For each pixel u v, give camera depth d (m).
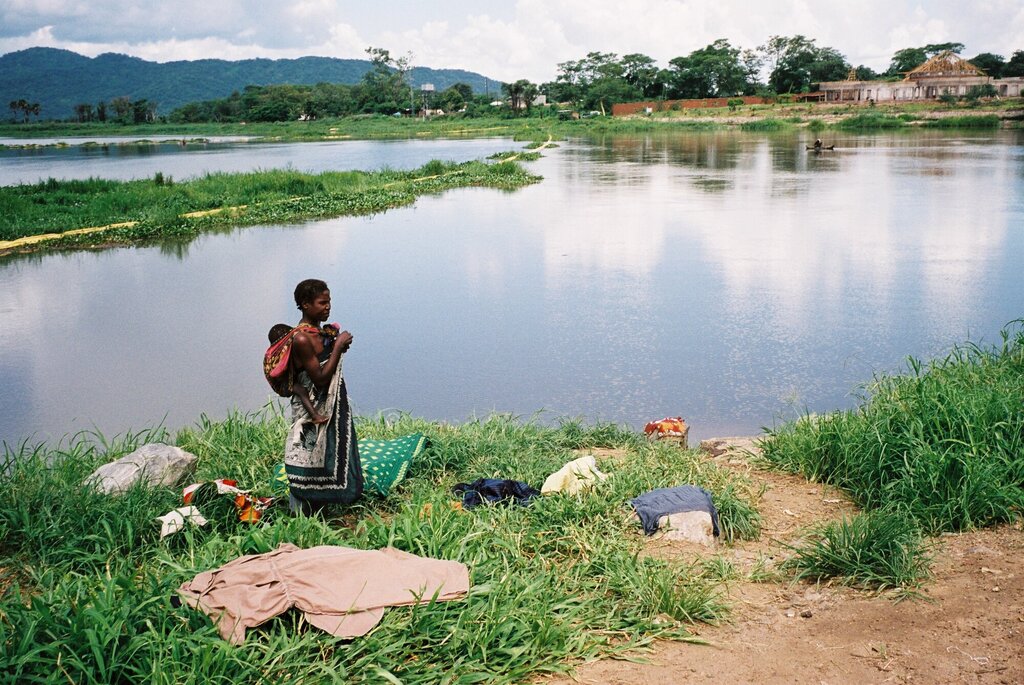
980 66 135.25
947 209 23.67
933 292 13.65
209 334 12.29
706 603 4.25
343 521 5.32
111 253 19.81
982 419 5.86
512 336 11.75
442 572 4.11
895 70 149.62
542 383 9.74
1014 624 3.94
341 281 15.79
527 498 5.61
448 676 3.50
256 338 12.05
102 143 104.00
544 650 3.76
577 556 4.83
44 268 17.95
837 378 9.59
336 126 130.50
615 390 9.43
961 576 4.52
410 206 27.55
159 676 3.17
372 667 3.46
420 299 14.16
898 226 20.73
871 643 3.89
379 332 12.12
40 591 4.29
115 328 12.74
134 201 27.80
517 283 15.25
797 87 141.88
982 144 55.50
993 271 15.18
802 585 4.61
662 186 32.34
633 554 4.85
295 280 16.08
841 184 31.55
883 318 12.12
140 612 3.62
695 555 4.91
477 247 19.23
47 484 5.46
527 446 7.16
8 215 24.88
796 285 14.45
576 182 34.84
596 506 5.40
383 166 47.91
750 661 3.77
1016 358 7.97
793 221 22.02
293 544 4.33
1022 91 104.06
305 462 5.02
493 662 3.64
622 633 4.03
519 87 134.00
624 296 13.99
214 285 15.82
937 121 84.12
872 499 5.72
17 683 3.21
